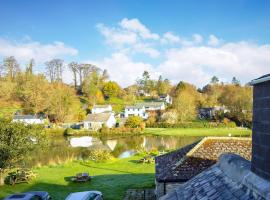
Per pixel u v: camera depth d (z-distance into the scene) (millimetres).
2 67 146500
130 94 170375
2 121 30984
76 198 19828
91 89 148000
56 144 67000
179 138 75688
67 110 110500
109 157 42250
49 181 31141
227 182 7176
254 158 6309
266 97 5836
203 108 129125
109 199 24641
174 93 169750
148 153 47312
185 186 8781
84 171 35781
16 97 126625
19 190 28141
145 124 104625
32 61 146250
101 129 90375
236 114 105125
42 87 121500
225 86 159000
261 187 5539
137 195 25375
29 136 31703
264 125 5898
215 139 21969
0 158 29625
